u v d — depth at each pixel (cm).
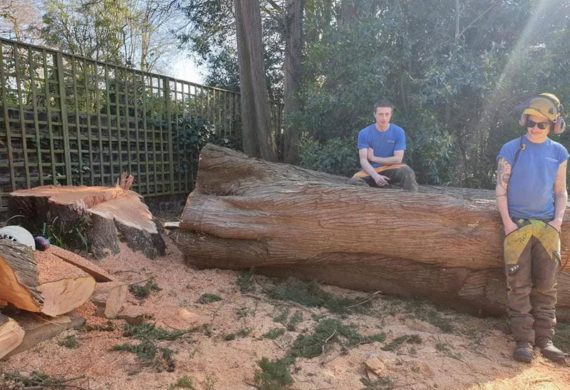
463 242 386
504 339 357
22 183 682
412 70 761
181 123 975
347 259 432
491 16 739
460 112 757
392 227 405
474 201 414
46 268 316
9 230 343
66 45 1683
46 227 467
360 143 540
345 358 304
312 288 433
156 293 400
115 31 1700
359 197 419
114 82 829
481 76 678
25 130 682
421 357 312
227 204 470
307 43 958
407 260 418
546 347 330
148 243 495
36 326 299
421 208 402
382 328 357
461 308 418
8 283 277
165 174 952
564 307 396
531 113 340
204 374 270
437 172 714
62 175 735
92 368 270
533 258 341
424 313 402
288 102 1044
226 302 390
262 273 466
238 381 266
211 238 458
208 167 557
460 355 322
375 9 806
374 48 734
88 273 353
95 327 324
